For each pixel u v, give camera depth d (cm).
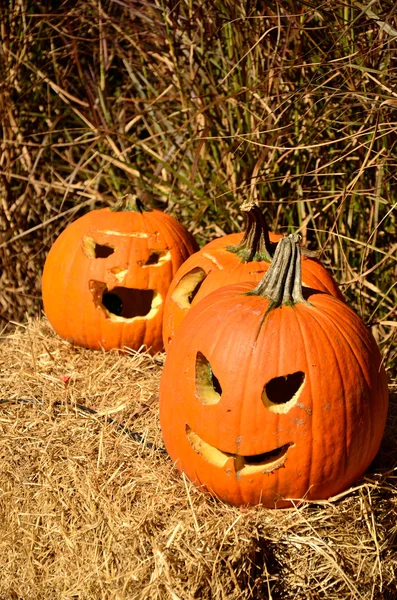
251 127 423
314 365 242
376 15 321
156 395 323
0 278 560
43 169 557
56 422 306
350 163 405
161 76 486
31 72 553
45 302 383
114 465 276
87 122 521
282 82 410
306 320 249
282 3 396
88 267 362
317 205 416
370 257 403
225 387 244
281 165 423
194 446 256
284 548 242
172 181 495
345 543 246
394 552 257
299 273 256
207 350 250
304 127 410
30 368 359
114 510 257
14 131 551
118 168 538
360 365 249
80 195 552
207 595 229
